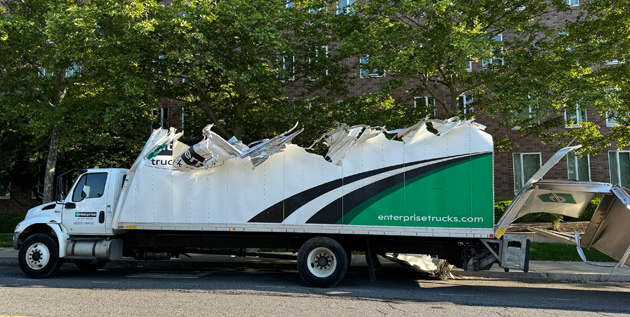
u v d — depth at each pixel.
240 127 15.76
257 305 6.84
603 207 8.55
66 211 9.60
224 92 15.84
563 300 7.62
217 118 16.38
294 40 15.20
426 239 8.66
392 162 8.45
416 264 9.74
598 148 14.92
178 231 9.35
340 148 8.68
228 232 9.20
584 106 11.87
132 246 9.40
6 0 15.47
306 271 8.48
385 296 7.74
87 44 12.33
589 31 13.38
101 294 7.61
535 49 14.12
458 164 8.22
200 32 12.67
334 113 15.91
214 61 12.52
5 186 23.88
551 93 12.66
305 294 7.80
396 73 14.79
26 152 20.84
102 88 13.84
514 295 8.03
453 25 12.01
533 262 11.60
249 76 12.92
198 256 12.50
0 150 20.72
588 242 8.97
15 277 9.52
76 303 6.85
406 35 12.64
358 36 12.80
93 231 9.46
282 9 13.36
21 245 9.48
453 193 8.20
